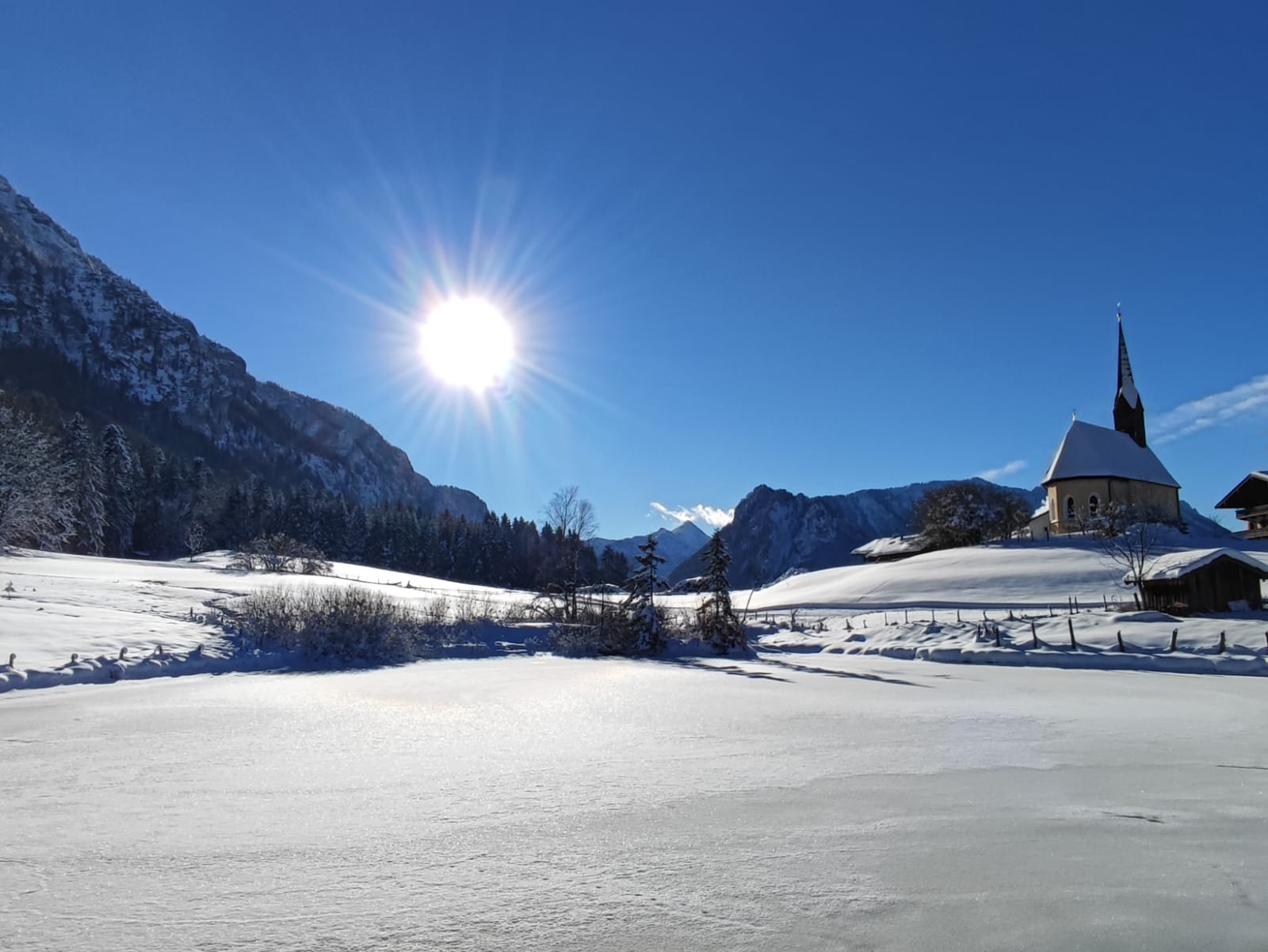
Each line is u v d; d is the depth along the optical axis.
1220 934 4.07
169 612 26.75
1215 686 16.98
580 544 56.81
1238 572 29.69
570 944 3.97
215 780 7.71
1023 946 3.94
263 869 5.11
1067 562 53.50
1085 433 75.06
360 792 7.21
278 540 66.94
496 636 30.44
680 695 15.44
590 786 7.44
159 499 106.06
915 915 4.34
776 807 6.64
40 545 59.47
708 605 30.31
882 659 26.36
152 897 4.61
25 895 4.63
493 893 4.68
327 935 4.08
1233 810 6.48
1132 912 4.35
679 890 4.71
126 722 11.70
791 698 15.01
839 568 75.94
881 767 8.32
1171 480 78.31
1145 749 9.33
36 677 17.09
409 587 56.62
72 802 6.84
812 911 4.39
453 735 10.52
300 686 17.09
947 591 49.88
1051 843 5.59
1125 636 23.75
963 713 12.75
